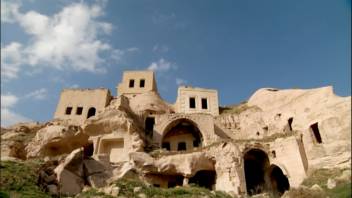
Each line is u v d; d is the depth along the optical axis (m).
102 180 29.91
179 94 55.72
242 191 33.69
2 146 38.38
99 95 53.59
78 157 29.47
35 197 21.64
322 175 33.62
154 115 49.91
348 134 35.34
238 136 50.28
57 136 38.47
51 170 26.81
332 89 40.75
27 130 47.50
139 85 59.88
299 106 43.88
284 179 40.28
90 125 41.16
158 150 40.53
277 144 39.59
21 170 24.75
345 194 26.83
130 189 23.47
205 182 38.44
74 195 25.28
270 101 51.12
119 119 41.44
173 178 35.72
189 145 48.19
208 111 54.44
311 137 38.66
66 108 52.00
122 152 39.59
